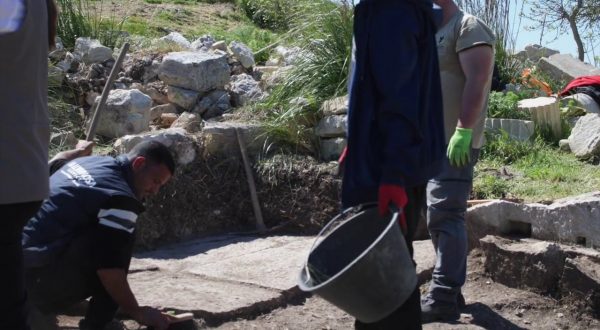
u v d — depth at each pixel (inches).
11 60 116.2
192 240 242.8
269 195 253.8
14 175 117.4
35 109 120.8
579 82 336.5
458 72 175.0
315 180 250.8
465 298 196.7
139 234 231.9
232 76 314.2
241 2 542.3
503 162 274.8
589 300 191.3
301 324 179.0
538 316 190.7
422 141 128.9
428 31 132.7
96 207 158.9
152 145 167.9
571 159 276.7
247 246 232.7
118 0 501.0
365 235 132.7
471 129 169.6
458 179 178.7
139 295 184.7
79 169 164.6
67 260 159.6
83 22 328.8
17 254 122.2
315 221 247.6
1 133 116.7
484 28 172.6
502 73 339.9
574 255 197.8
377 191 130.0
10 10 116.4
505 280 203.2
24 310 123.8
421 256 213.8
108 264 156.2
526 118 300.7
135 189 166.1
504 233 217.2
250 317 179.9
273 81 305.4
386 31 127.5
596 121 278.2
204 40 345.4
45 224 160.1
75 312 178.4
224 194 252.8
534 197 237.5
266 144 259.9
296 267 207.2
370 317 127.4
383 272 122.6
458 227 181.3
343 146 260.2
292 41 348.2
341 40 294.8
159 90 292.5
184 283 195.9
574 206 206.7
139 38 344.8
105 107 263.6
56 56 297.9
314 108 267.7
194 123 271.7
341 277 120.7
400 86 126.3
